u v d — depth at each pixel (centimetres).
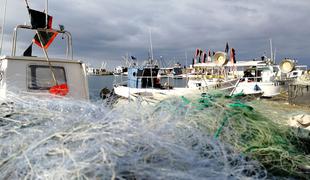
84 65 529
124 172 175
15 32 513
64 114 263
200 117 300
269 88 1847
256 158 261
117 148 189
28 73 488
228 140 275
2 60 495
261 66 2081
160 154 195
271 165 263
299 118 448
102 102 335
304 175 258
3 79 471
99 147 186
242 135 299
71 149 192
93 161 176
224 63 1399
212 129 288
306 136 351
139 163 184
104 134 202
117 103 340
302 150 328
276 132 333
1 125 249
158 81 1590
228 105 331
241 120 312
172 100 335
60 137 207
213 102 332
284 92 1898
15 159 192
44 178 170
